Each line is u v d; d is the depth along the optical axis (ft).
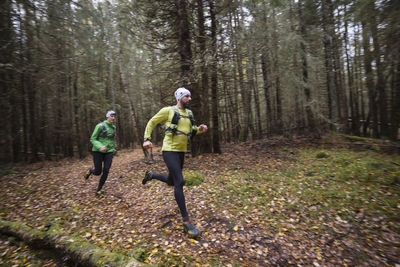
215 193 12.69
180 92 9.09
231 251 7.64
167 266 6.74
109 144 13.69
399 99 23.66
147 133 8.86
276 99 38.32
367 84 30.07
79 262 6.78
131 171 20.45
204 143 25.72
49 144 38.29
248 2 28.17
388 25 16.63
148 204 11.71
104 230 9.20
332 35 30.78
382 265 6.86
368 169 15.40
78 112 41.37
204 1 23.53
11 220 10.44
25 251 7.88
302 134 37.42
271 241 8.23
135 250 7.37
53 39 26.43
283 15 32.01
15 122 31.04
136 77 46.39
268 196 12.28
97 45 33.65
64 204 12.42
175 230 8.99
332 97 31.99
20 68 24.63
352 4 21.26
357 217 9.69
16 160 32.01
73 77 36.88
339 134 30.53
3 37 22.56
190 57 23.11
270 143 32.14
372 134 32.86
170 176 9.45
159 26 24.08
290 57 30.27
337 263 7.06
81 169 25.04
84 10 26.03
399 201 10.46
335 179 14.55
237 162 21.11
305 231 8.93
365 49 20.99
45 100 36.65
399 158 17.69
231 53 22.84
